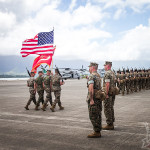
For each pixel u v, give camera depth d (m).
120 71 15.60
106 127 5.61
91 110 4.84
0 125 6.21
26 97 14.76
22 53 15.52
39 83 9.04
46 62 14.96
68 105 10.52
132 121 6.59
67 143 4.44
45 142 4.52
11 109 9.39
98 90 4.86
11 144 4.40
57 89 8.88
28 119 7.11
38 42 15.30
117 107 9.62
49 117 7.45
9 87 27.73
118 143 4.40
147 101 11.84
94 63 5.02
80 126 6.02
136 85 18.55
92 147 4.16
